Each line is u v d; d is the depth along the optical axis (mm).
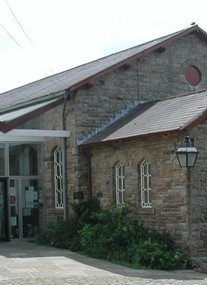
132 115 18828
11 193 19984
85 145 18203
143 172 16469
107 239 15430
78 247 16578
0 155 19953
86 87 18922
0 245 18250
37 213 20516
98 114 19094
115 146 17422
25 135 17906
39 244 18375
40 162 20703
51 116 19938
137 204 16406
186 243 14555
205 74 21844
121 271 13383
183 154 14102
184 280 12281
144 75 20312
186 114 15453
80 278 12258
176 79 21016
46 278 12242
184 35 21094
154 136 15461
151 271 13570
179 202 14859
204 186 14930
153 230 15609
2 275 12641
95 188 18359
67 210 19078
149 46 20422
